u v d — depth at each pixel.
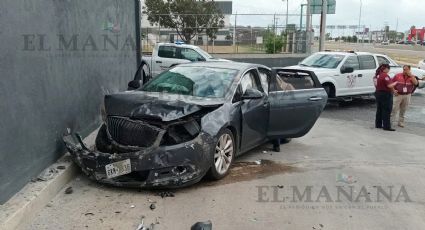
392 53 54.50
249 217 5.00
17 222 4.35
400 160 7.86
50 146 5.86
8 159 4.64
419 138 10.05
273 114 7.45
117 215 4.89
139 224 4.68
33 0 5.34
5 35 4.60
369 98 16.97
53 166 5.81
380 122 11.10
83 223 4.65
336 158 7.78
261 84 7.34
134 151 5.52
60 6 6.33
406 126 11.59
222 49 27.53
